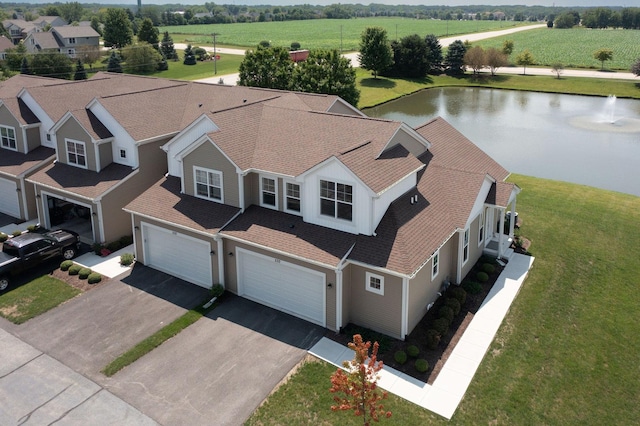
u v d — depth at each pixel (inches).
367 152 832.3
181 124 1188.5
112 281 942.4
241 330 792.9
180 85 1363.2
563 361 722.8
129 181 1088.2
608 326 802.2
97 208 1046.4
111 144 1122.7
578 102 3176.7
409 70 3996.1
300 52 3897.6
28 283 936.9
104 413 629.9
